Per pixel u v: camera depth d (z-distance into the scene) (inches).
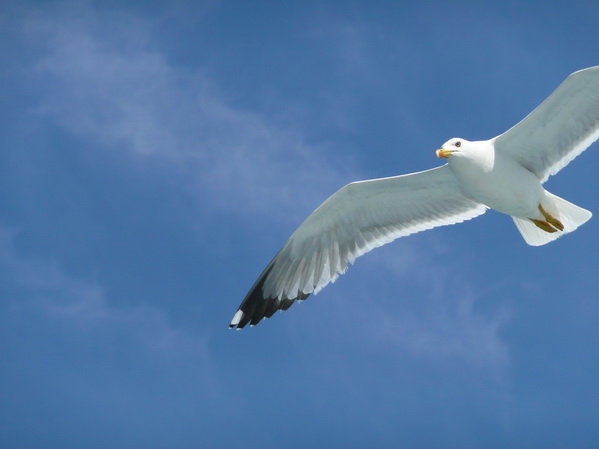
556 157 542.0
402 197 577.3
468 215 579.8
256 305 627.2
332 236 600.1
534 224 561.6
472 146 535.5
